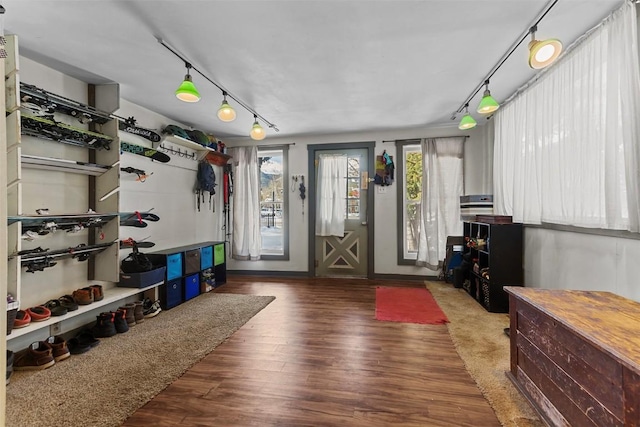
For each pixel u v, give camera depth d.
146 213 3.65
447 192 4.68
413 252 4.96
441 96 3.46
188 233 4.56
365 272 5.14
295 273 5.32
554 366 1.56
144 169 3.74
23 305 2.45
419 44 2.38
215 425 1.64
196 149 4.66
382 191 5.00
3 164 0.70
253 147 5.38
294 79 2.99
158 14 1.98
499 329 2.90
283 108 3.82
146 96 3.42
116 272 3.02
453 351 2.46
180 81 3.02
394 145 4.96
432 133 4.81
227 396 1.89
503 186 3.73
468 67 2.76
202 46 2.38
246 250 5.35
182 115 4.09
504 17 2.05
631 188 1.84
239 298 3.98
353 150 5.14
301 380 2.06
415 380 2.05
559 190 2.62
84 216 2.67
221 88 3.16
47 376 2.11
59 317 2.42
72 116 2.85
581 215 2.32
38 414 1.72
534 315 1.75
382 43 2.36
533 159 3.03
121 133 3.44
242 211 5.38
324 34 2.23
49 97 2.52
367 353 2.44
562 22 2.13
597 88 2.16
